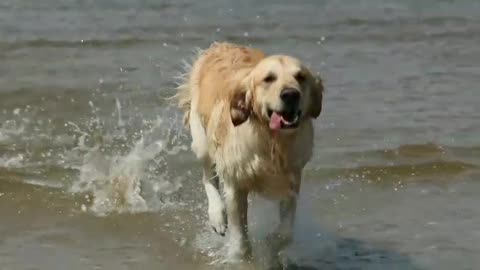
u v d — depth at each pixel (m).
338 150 12.03
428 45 18.95
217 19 20.66
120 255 8.82
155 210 10.19
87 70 16.19
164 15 20.81
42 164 11.48
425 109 13.97
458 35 19.94
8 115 13.57
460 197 10.53
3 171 11.13
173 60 17.08
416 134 12.72
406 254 8.86
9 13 20.34
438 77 16.09
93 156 11.78
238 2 22.30
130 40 18.42
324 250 8.98
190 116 10.27
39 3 21.39
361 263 8.66
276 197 8.63
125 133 12.85
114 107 14.06
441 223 9.70
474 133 12.80
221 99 8.77
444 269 8.47
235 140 8.32
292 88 7.62
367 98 14.59
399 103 14.30
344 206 10.24
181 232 9.55
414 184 10.96
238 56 9.62
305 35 19.56
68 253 8.81
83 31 19.02
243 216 8.71
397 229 9.53
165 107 14.08
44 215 9.88
